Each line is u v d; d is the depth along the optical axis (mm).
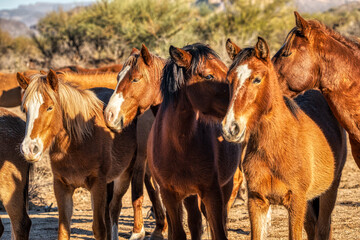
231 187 9805
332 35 7957
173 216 8289
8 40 71812
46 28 59812
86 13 54094
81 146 8891
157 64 9320
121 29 46812
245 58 6594
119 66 16875
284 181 7117
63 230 8844
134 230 11461
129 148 10789
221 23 45062
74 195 17469
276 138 7027
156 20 45062
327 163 7922
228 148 8938
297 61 7652
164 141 8039
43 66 51438
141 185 11453
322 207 9023
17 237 9195
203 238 11656
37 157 7797
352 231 11070
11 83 24297
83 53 48812
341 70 7773
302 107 8359
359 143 8109
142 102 9180
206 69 7594
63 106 8594
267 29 43656
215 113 7820
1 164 9039
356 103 7867
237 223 12680
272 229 11656
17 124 9648
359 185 16672
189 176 7930
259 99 6570
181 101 7797
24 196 9320
